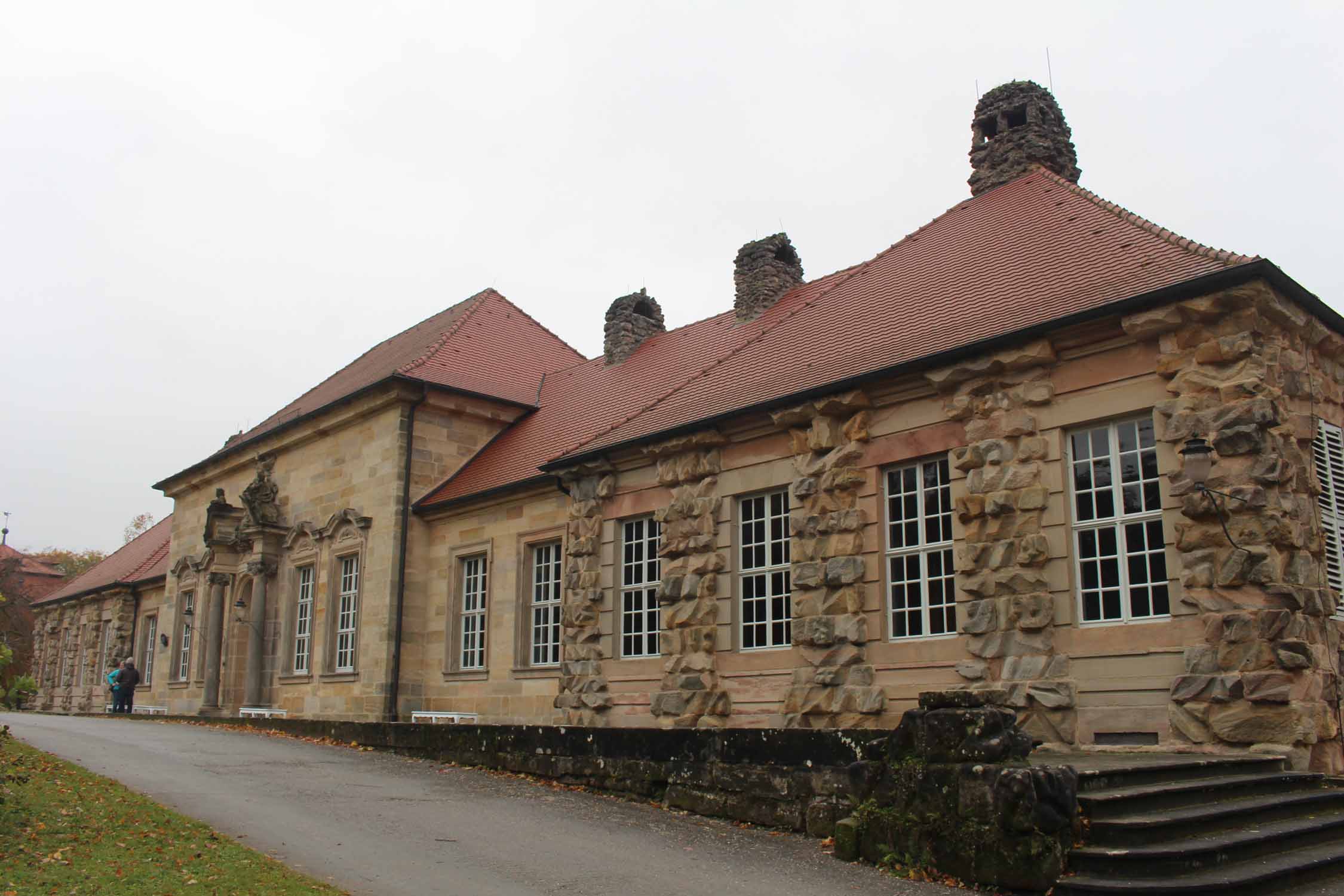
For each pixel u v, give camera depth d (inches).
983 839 389.7
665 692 787.4
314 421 1268.5
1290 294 552.7
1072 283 642.2
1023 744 410.9
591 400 1148.5
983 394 634.2
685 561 797.9
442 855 431.5
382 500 1143.0
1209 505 526.6
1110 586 573.3
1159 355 563.2
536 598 1011.9
